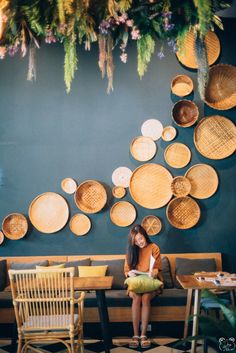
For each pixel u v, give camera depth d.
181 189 5.62
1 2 2.24
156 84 5.81
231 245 5.59
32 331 3.40
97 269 5.16
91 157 5.79
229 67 5.73
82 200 5.73
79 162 5.79
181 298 4.71
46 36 2.45
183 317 4.68
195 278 3.97
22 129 5.85
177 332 4.82
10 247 5.70
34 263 5.37
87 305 4.67
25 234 5.68
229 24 5.84
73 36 2.46
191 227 5.57
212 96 5.74
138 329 4.39
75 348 3.46
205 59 2.49
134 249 4.79
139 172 5.71
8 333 4.84
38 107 5.86
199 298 3.68
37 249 5.70
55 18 2.36
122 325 4.88
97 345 4.40
